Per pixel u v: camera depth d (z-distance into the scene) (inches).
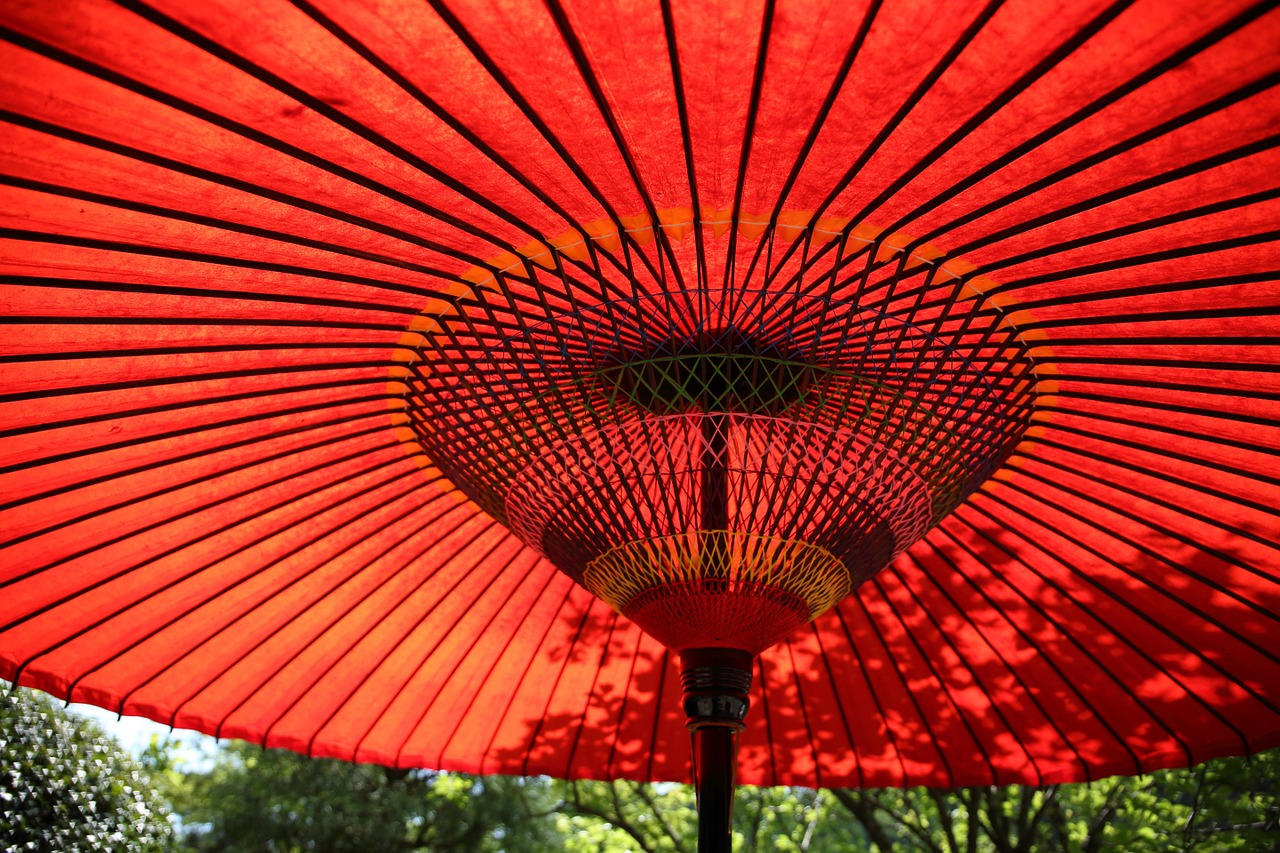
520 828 784.9
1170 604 157.2
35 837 215.3
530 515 117.3
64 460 132.8
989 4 78.7
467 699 179.8
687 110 91.0
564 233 109.0
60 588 147.2
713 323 117.5
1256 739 161.6
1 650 151.6
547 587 170.4
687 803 570.6
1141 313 115.6
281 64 87.3
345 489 151.6
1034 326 119.7
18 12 80.5
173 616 156.7
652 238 107.7
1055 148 93.7
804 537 110.3
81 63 86.0
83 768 233.9
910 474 111.9
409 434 144.9
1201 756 166.9
